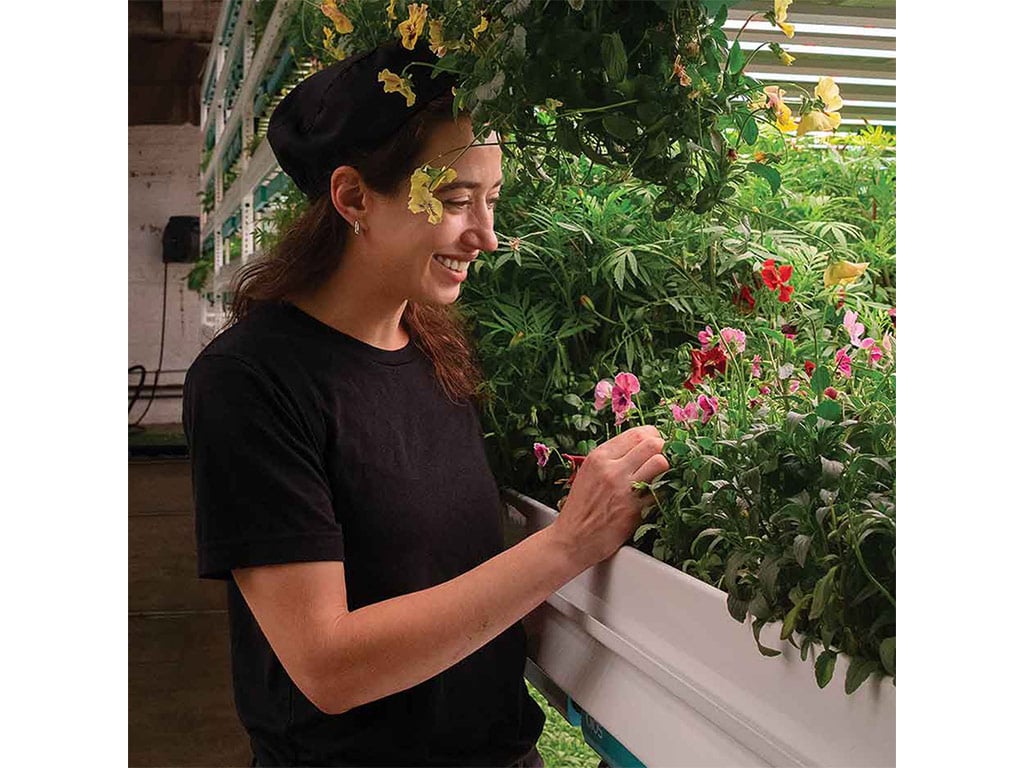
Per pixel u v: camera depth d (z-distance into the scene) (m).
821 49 1.55
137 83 1.54
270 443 1.15
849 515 0.85
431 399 1.38
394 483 1.27
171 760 1.46
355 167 1.24
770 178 1.21
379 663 1.10
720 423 1.17
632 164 1.19
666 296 1.66
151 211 1.54
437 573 1.31
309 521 1.13
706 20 1.14
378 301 1.32
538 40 1.08
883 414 1.00
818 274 1.66
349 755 1.25
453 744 1.33
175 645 1.48
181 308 1.53
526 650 1.44
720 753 1.02
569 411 1.57
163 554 1.49
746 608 0.93
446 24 1.13
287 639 1.12
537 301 1.70
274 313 1.28
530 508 1.51
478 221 1.24
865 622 0.84
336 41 1.48
